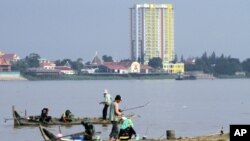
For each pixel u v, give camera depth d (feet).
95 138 359.46
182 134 471.62
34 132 474.90
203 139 355.36
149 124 552.00
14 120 517.55
